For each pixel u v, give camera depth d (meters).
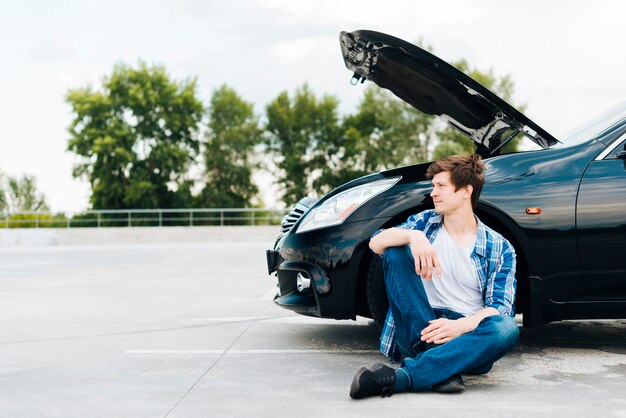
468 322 2.42
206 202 43.09
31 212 21.33
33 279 7.84
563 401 2.38
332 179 45.28
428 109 3.79
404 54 3.33
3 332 4.04
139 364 3.10
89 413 2.28
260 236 20.81
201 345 3.59
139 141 39.66
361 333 3.97
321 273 3.14
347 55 3.57
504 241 2.57
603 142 3.12
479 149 3.83
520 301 3.12
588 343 3.57
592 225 3.01
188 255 12.91
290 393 2.53
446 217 2.59
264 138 45.97
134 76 40.03
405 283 2.49
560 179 3.05
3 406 2.37
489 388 2.57
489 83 40.28
